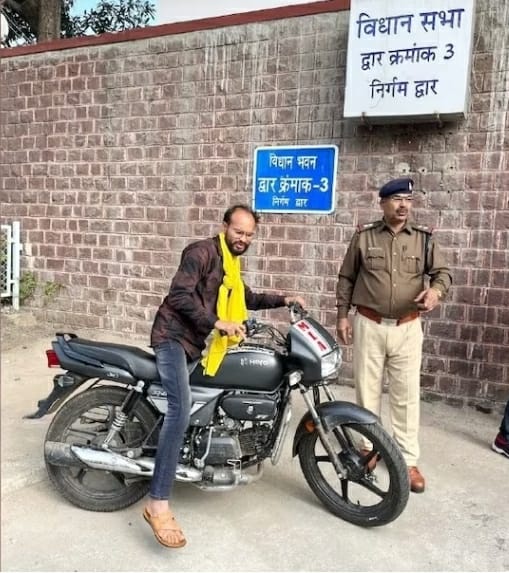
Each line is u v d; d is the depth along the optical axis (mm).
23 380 5137
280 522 3035
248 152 5551
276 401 2938
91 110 6312
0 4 6824
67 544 2809
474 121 4664
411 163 4895
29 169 6770
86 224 6484
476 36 4605
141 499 3225
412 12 4566
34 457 3576
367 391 3582
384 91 4699
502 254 4645
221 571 2633
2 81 6785
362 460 2994
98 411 3229
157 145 5988
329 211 5223
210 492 3330
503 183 4605
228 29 5539
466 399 4828
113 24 12805
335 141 5164
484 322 4734
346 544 2859
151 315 6215
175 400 2807
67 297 6680
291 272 5434
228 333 2697
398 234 3426
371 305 3471
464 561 2746
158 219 6066
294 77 5293
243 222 2885
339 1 5059
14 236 6809
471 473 3650
